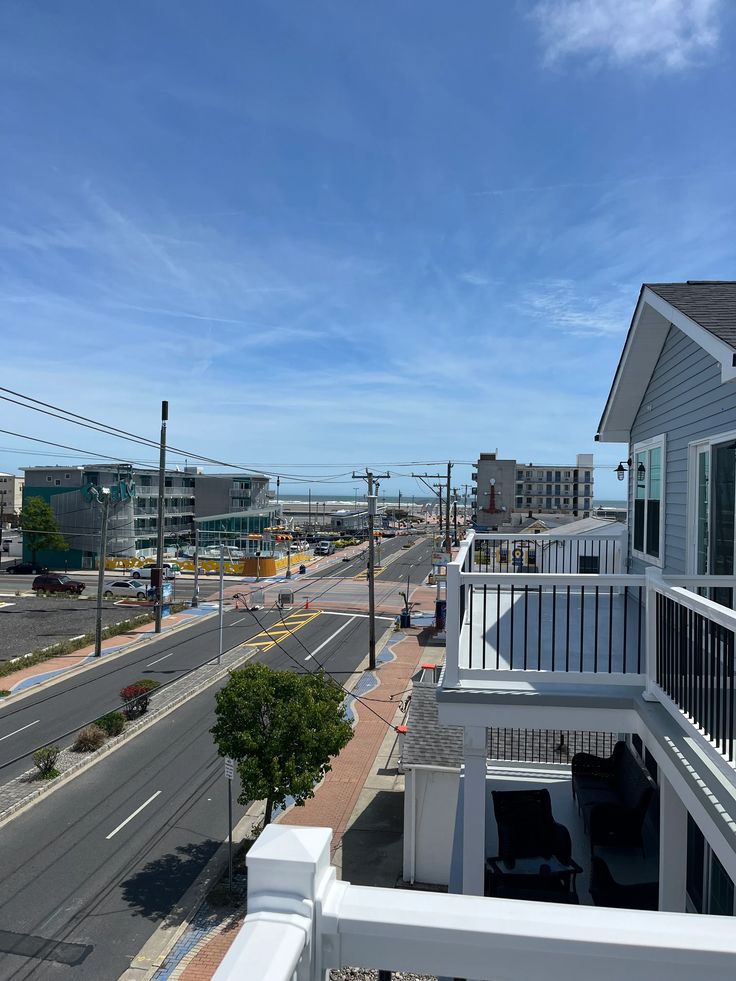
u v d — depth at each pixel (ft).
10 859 45.83
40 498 203.92
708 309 21.20
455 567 17.81
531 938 4.12
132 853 46.88
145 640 114.32
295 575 203.31
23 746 65.72
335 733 46.42
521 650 23.20
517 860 22.47
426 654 109.81
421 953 4.26
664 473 27.17
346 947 4.32
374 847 49.90
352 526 399.24
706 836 12.08
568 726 17.17
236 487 251.19
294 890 4.24
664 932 4.11
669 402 26.94
